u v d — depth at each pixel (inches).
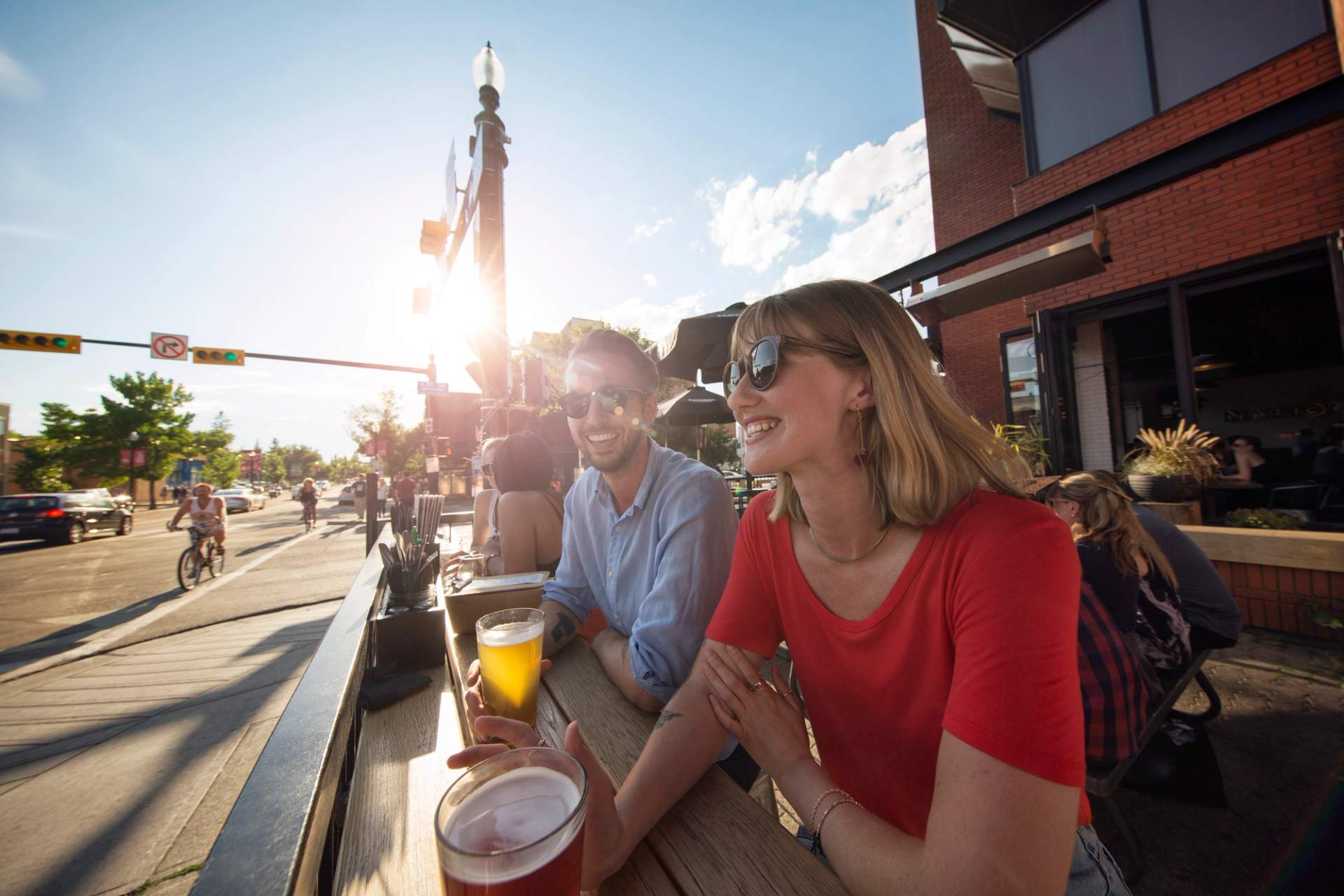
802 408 37.0
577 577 70.7
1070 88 226.4
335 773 34.6
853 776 40.2
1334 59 159.8
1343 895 64.8
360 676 52.2
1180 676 83.2
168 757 126.7
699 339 151.9
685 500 55.5
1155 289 204.5
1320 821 76.4
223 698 159.0
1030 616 27.9
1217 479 203.8
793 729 38.2
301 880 24.2
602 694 53.9
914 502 34.1
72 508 607.5
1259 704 107.5
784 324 38.1
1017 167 314.0
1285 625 139.3
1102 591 76.4
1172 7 197.6
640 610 52.7
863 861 28.5
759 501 46.8
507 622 46.4
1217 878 69.6
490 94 225.1
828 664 39.5
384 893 29.4
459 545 161.3
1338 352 309.4
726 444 866.8
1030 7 225.0
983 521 32.3
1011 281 153.3
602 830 30.0
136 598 304.3
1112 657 65.1
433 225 287.6
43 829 102.5
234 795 111.9
